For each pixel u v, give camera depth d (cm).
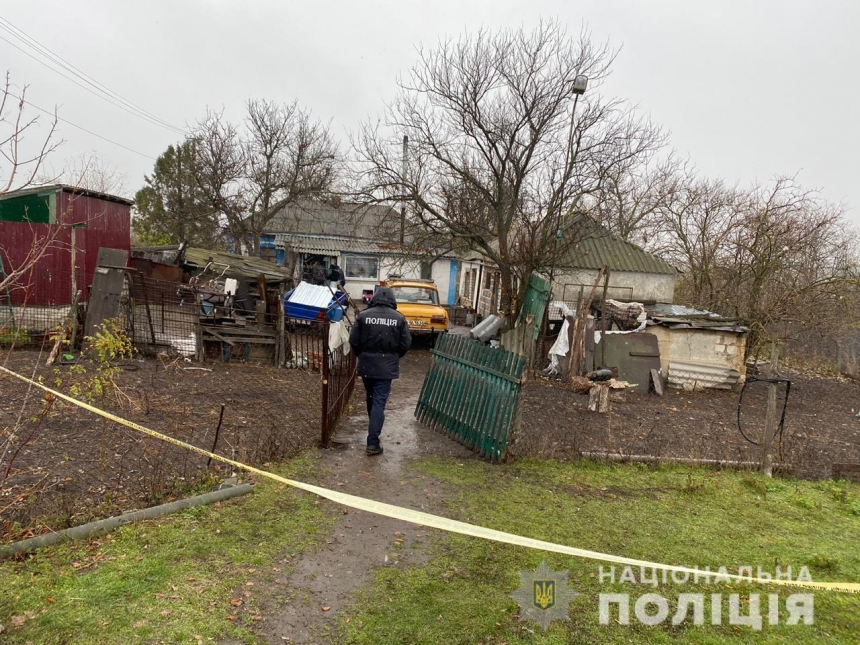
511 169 1432
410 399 904
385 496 460
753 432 853
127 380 806
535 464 581
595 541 396
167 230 2947
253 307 1227
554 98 1352
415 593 312
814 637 291
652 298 1764
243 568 324
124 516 360
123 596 280
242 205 2522
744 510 487
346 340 1120
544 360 1354
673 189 2306
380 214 1753
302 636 266
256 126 2473
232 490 422
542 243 1366
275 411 714
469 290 2608
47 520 346
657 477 571
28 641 237
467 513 435
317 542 366
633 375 1195
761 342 1509
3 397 633
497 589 322
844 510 503
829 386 1395
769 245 1513
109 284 968
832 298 1527
